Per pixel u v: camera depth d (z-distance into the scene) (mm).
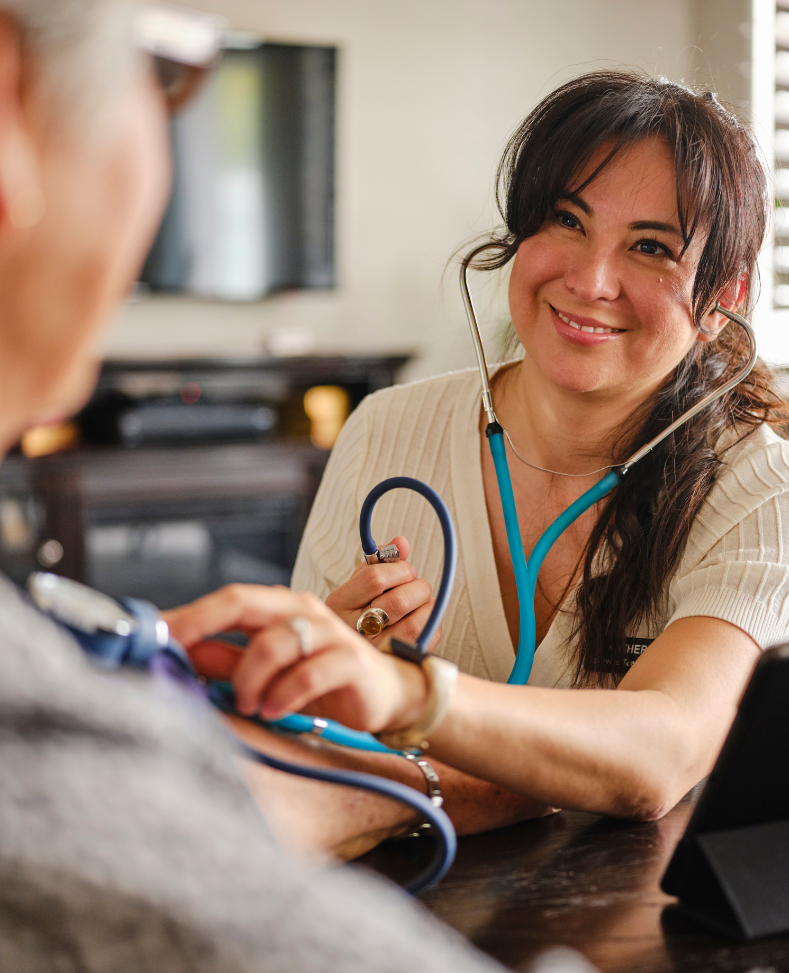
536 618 1125
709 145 950
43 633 346
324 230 4086
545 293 1020
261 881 336
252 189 3965
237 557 3719
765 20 4168
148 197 378
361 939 344
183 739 359
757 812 595
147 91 376
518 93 4297
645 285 967
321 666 571
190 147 3850
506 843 717
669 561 1035
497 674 1135
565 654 1075
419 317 4309
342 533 1279
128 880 311
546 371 1030
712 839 586
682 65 4477
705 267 973
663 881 602
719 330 1051
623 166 951
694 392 1066
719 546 1002
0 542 3393
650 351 993
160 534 3598
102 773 324
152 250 3873
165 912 312
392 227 4230
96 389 3584
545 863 678
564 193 977
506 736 689
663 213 949
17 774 311
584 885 641
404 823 708
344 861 679
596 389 1017
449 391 1255
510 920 590
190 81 407
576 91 1006
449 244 4301
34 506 3420
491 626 1133
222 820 345
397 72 4145
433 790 720
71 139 348
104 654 473
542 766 707
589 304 976
